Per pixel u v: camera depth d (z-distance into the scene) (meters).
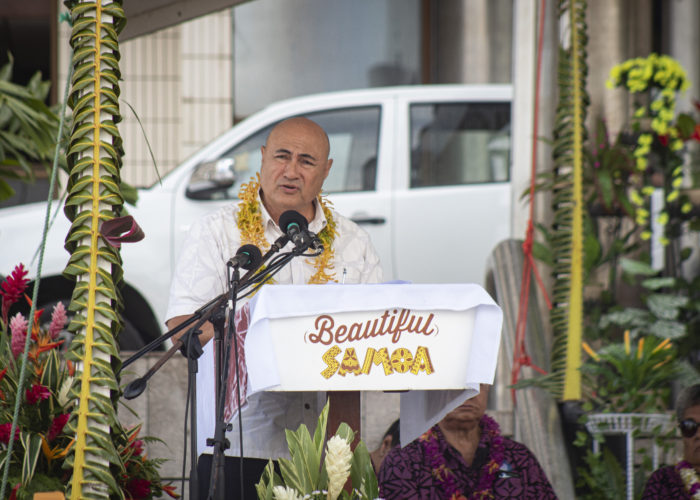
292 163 7.63
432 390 6.54
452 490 8.59
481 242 15.61
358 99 16.12
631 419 10.24
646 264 12.88
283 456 7.20
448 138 16.11
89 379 6.15
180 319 7.45
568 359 10.94
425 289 5.95
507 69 19.48
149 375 6.27
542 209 12.02
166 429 10.70
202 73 19.61
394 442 9.89
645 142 12.49
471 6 19.53
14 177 11.58
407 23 20.38
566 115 11.59
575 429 10.66
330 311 5.84
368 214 15.52
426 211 15.60
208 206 15.15
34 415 7.12
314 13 20.34
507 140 16.20
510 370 12.27
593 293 12.30
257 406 7.23
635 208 12.66
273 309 5.78
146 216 15.03
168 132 19.77
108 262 6.35
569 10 11.84
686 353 12.49
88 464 6.07
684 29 18.22
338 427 6.43
